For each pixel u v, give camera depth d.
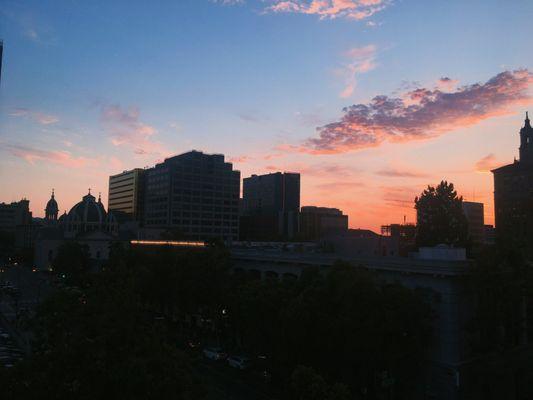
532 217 141.75
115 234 185.62
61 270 142.50
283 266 66.88
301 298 44.44
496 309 42.31
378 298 41.97
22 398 20.88
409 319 41.66
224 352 60.88
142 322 28.73
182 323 80.69
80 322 26.81
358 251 107.06
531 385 47.16
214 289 66.75
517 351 48.62
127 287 31.11
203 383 28.33
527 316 48.06
